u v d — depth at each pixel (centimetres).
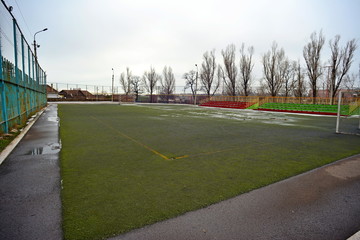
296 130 1226
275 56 4169
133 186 411
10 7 909
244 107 3788
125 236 262
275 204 352
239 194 385
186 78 6644
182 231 275
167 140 862
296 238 268
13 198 356
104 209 325
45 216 303
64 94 5966
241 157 630
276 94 4309
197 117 1933
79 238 257
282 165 558
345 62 3341
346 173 504
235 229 282
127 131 1070
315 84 3475
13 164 533
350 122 1745
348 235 276
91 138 875
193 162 572
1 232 266
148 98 6166
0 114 783
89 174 471
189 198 365
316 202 362
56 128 1126
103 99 5816
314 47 3416
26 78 1359
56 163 545
